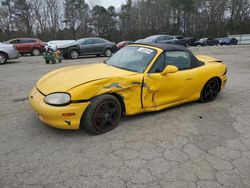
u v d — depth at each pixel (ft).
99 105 11.31
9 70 32.65
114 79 11.72
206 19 205.05
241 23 198.29
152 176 8.75
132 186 8.22
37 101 11.09
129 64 13.79
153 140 11.34
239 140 11.52
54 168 9.11
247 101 17.47
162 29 198.70
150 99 13.32
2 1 155.53
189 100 15.76
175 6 200.13
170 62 14.23
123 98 12.18
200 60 17.19
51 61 40.96
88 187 8.13
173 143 11.10
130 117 13.88
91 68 13.47
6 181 8.36
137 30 195.00
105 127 12.00
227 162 9.70
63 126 10.78
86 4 176.24
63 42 66.33
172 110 15.23
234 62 40.34
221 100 17.67
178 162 9.63
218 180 8.61
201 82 15.88
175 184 8.36
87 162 9.52
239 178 8.74
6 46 41.27
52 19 159.43
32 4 154.20
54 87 11.18
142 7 201.57
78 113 10.82
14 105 16.20
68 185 8.21
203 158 9.95
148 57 13.69
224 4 202.08
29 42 62.28
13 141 11.05
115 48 57.11
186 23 207.72
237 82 23.82
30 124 12.87
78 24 174.60
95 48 53.21
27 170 8.97
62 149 10.41
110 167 9.22
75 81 11.29
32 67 35.86
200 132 12.28
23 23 156.04
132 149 10.51
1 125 12.76
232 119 14.05
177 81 14.25
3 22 156.97
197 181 8.54
